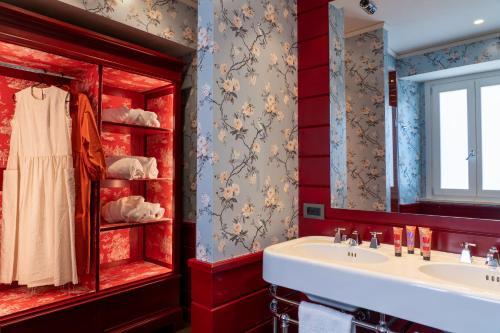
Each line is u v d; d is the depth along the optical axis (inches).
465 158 56.2
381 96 65.4
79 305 71.8
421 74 61.2
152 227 102.4
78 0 72.1
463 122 56.7
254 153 64.7
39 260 73.2
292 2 75.2
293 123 74.9
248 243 63.4
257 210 65.3
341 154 69.7
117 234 99.2
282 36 72.1
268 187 68.0
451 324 37.4
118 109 86.4
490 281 46.9
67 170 76.5
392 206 63.3
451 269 49.8
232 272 60.2
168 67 90.7
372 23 66.2
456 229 55.8
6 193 73.9
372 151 66.2
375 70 66.1
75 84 84.0
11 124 77.7
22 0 69.2
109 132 96.7
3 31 62.2
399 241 55.5
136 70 83.3
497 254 49.6
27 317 64.4
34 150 74.9
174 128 93.5
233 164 60.4
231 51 60.1
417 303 39.8
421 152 60.7
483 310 35.4
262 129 66.7
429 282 39.3
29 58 72.9
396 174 63.2
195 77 97.9
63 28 68.9
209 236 57.3
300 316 51.8
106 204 90.0
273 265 55.1
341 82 70.0
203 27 58.3
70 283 79.8
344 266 46.7
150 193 104.0
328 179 71.1
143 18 84.2
